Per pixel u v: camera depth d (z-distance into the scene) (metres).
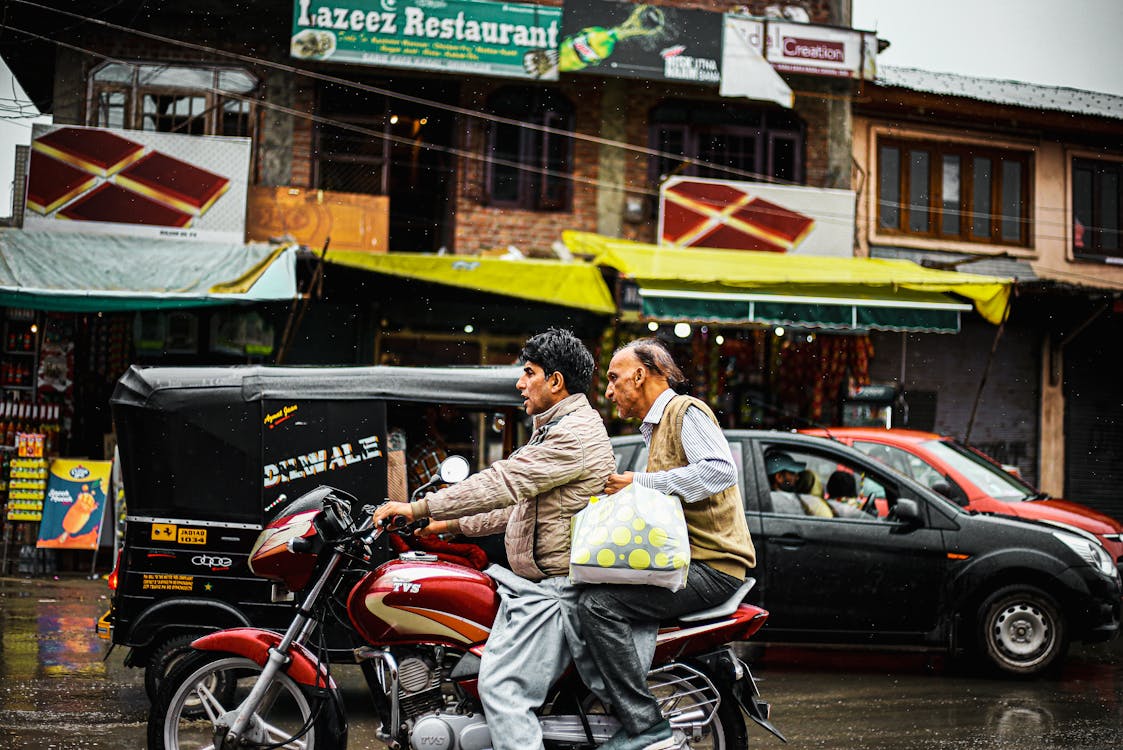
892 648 9.18
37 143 13.19
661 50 15.20
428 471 7.13
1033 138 17.70
